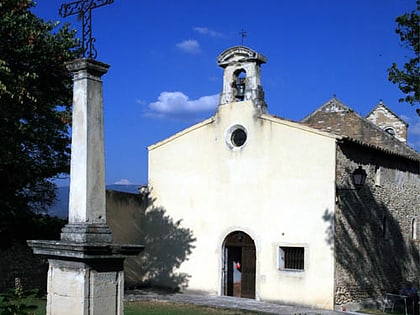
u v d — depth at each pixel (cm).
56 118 1734
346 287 1770
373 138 2417
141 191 2267
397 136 2867
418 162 2238
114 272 759
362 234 1870
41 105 1689
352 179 1766
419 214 2305
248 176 1959
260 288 1877
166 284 2136
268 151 1917
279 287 1830
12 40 1567
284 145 1880
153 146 2242
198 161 2105
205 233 2053
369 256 1897
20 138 1634
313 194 1797
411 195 2247
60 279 748
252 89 1983
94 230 756
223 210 2014
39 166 1717
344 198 1797
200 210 2078
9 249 1758
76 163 782
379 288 1939
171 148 2194
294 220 1827
